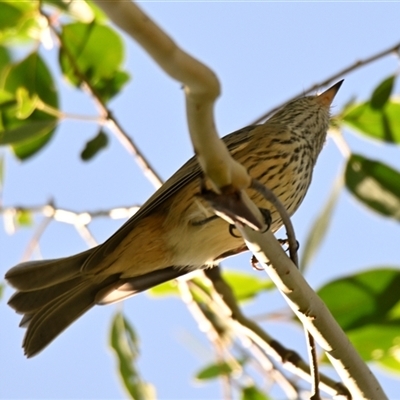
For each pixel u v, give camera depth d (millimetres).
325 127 10875
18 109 10539
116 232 9203
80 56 10938
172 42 5172
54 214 10516
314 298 7215
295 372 9203
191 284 10414
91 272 9641
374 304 9844
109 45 10922
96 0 4973
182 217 9242
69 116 10258
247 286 10727
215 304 10141
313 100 10984
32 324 9828
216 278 9859
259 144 9703
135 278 9695
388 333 10031
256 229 6543
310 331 7371
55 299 9859
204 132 5863
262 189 6582
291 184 9797
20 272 9859
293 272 7043
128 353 10719
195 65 5309
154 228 9305
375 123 10336
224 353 10633
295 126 10469
